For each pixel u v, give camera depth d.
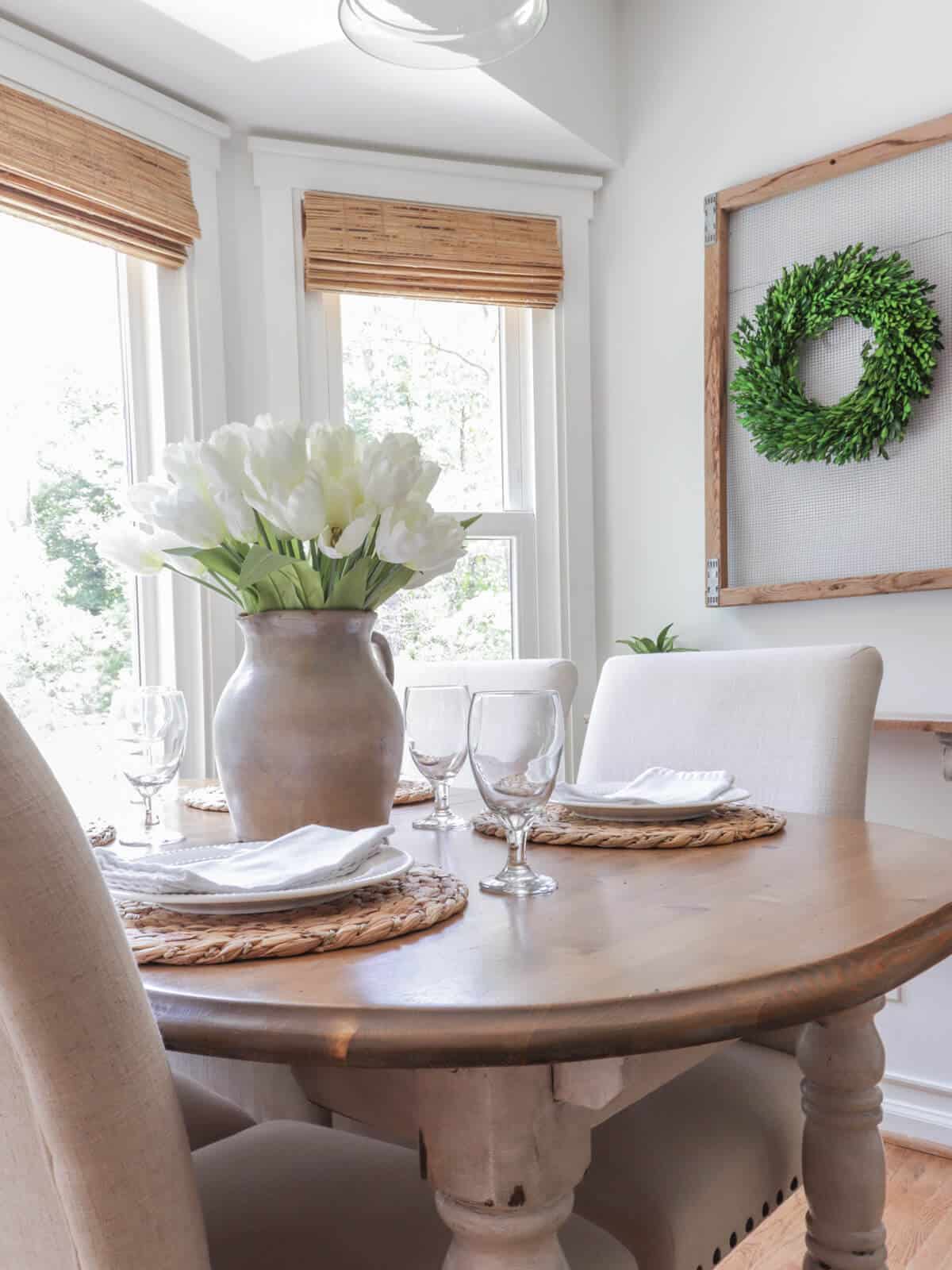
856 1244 1.09
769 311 2.53
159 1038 0.56
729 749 1.50
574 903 0.83
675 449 2.82
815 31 2.56
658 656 1.67
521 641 2.91
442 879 0.90
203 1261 0.58
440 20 1.78
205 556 1.05
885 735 2.37
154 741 1.25
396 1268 0.81
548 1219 0.66
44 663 2.40
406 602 2.87
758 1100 1.16
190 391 2.53
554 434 2.93
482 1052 0.57
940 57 2.35
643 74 2.89
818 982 0.64
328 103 2.54
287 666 1.04
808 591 2.46
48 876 0.49
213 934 0.74
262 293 2.67
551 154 2.85
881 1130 2.31
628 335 2.93
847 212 2.45
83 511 2.47
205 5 2.12
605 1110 0.71
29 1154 0.53
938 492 2.31
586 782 1.66
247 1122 1.19
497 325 2.97
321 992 0.62
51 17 2.16
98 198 2.31
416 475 1.05
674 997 0.60
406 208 2.76
